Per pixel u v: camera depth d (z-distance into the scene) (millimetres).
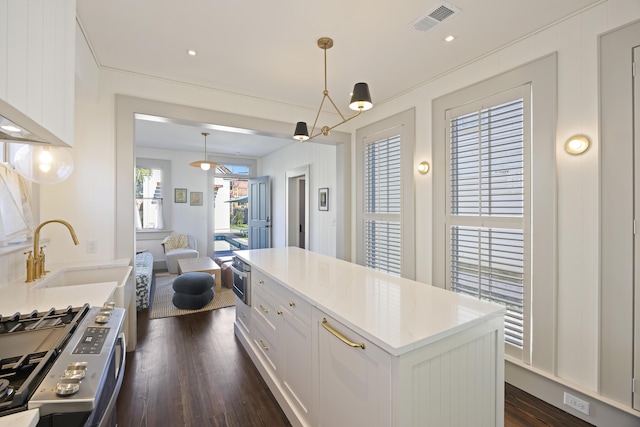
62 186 2719
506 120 2428
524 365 2258
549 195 2133
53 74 1107
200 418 1932
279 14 2049
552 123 2119
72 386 762
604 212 1878
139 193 6453
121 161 2850
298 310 1796
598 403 1888
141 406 2037
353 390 1314
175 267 5926
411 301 1560
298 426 1761
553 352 2111
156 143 6031
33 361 887
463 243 2754
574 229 2018
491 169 2510
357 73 2928
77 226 2754
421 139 3197
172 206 6680
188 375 2420
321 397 1557
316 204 5266
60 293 1701
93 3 1934
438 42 2385
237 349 2871
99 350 982
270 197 6879
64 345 1010
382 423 1157
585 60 1968
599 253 1898
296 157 5949
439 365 1208
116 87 2854
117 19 2102
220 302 4238
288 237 6336
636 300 1755
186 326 3418
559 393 2072
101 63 2738
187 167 6836
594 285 1929
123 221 2854
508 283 2389
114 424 1193
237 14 2049
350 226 4309
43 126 1013
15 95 819
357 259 4199
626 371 1793
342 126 4215
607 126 1865
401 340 1116
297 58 2650
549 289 2133
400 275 3451
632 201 1770
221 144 6137
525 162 2281
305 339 1712
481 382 1376
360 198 4129
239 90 3346
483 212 2580
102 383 823
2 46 753
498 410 1449
